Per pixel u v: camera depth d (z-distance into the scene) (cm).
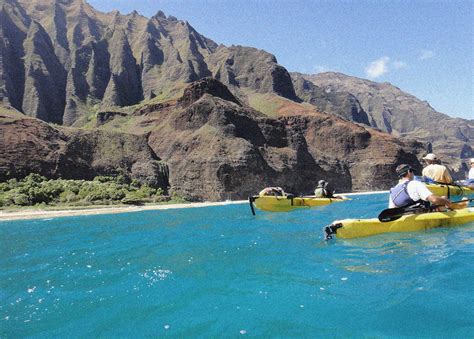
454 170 11331
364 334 399
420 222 853
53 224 2108
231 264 738
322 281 584
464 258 628
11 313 534
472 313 430
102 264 821
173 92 9694
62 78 11250
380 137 8081
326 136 8062
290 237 1030
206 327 441
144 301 548
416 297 486
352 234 866
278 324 437
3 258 962
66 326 475
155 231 1413
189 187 5538
